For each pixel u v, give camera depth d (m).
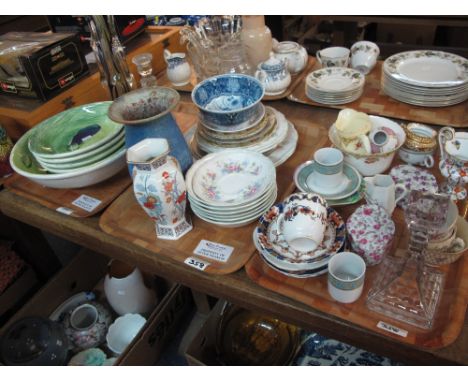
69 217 1.00
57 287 1.47
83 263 1.53
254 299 0.78
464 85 1.13
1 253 1.48
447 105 1.16
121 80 1.25
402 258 0.77
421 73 1.22
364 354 1.14
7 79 1.26
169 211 0.84
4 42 1.29
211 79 1.05
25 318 1.35
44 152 1.04
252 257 0.83
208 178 0.92
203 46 1.37
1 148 1.13
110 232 0.93
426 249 0.74
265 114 1.04
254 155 0.93
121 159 1.03
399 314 0.70
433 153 0.98
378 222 0.75
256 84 1.01
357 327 0.70
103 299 1.58
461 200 0.87
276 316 0.80
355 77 1.29
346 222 0.79
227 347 1.27
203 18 1.39
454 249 0.76
